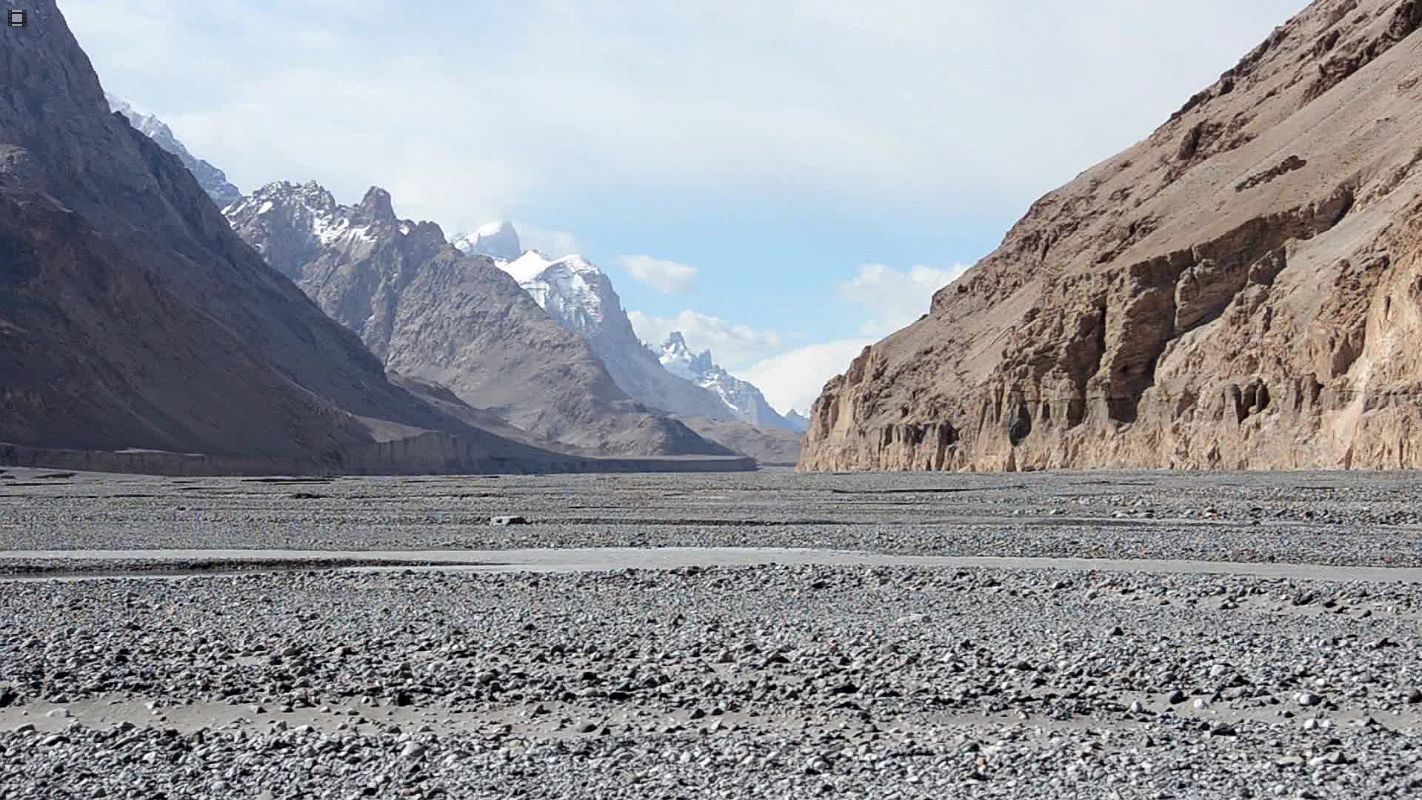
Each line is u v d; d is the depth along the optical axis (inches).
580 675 708.0
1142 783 495.2
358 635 836.0
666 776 510.3
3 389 7273.6
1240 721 606.5
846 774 513.0
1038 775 508.4
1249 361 4131.4
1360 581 1115.3
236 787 498.0
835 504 2436.0
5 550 1552.7
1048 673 705.6
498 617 920.3
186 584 1143.6
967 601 1007.6
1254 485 2655.0
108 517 2199.8
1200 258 4675.2
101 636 832.3
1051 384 4928.6
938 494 2760.8
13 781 507.2
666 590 1091.9
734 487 3521.2
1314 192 4621.1
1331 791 484.4
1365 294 3735.2
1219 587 1052.5
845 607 975.6
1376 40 5521.7
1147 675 696.4
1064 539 1549.0
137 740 569.0
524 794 488.4
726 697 655.1
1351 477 2866.6
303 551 1536.7
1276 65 6491.1
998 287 6722.4
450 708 638.5
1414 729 588.4
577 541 1638.8
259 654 770.8
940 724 601.6
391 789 495.2
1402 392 3304.6
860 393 6820.9
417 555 1475.1
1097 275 5036.9
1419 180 4067.4
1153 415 4399.6
